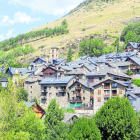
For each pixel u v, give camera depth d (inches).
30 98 3772.1
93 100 3115.2
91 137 1547.7
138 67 4055.1
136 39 7071.9
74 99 3351.4
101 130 1813.5
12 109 1485.0
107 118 1800.0
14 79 3917.3
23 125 1577.3
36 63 5521.7
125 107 1846.7
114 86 2834.6
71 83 3572.8
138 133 1852.9
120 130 1743.4
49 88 3558.1
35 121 1644.9
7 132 1402.6
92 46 7175.2
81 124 1642.5
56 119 2162.9
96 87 2883.9
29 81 3814.0
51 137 1768.0
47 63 5290.4
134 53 5049.2
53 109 2257.6
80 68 4018.2
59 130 1833.2
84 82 3420.3
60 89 3462.1
